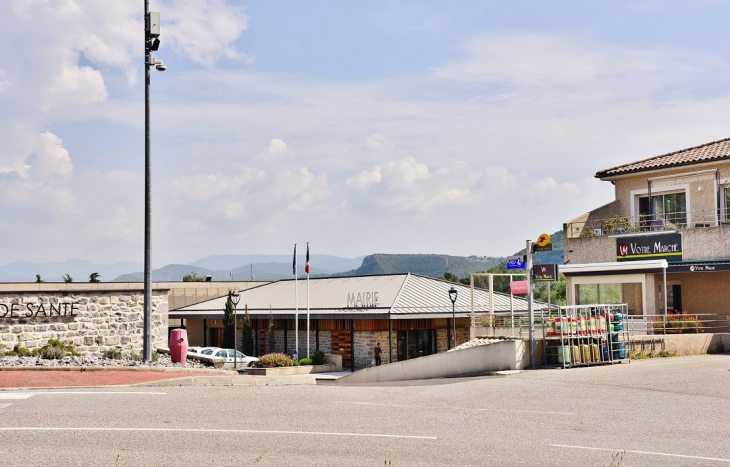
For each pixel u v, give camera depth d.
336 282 50.22
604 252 31.72
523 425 11.93
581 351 22.38
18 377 16.08
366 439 10.29
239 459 8.89
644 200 33.72
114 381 16.31
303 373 37.66
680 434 11.33
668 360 23.28
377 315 38.56
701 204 30.92
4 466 8.36
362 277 49.38
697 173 31.08
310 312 42.62
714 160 30.19
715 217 30.34
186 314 52.91
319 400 14.23
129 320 25.59
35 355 20.22
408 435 10.70
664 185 32.47
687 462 9.22
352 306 41.44
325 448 9.62
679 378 18.67
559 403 14.73
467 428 11.49
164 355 23.84
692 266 28.14
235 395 14.57
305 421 11.66
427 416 12.66
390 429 11.16
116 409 12.36
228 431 10.61
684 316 27.69
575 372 20.56
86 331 24.67
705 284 29.55
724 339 26.61
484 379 19.47
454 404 14.43
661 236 29.41
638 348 24.38
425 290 43.12
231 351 39.69
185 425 11.02
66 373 16.80
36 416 11.56
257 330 48.75
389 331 38.38
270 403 13.55
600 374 19.88
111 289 25.28
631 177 33.97
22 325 23.59
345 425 11.39
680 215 31.86
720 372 19.70
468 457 9.28
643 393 16.30
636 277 29.02
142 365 19.00
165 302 26.66
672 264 28.84
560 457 9.38
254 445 9.70
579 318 22.36
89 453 9.07
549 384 18.02
